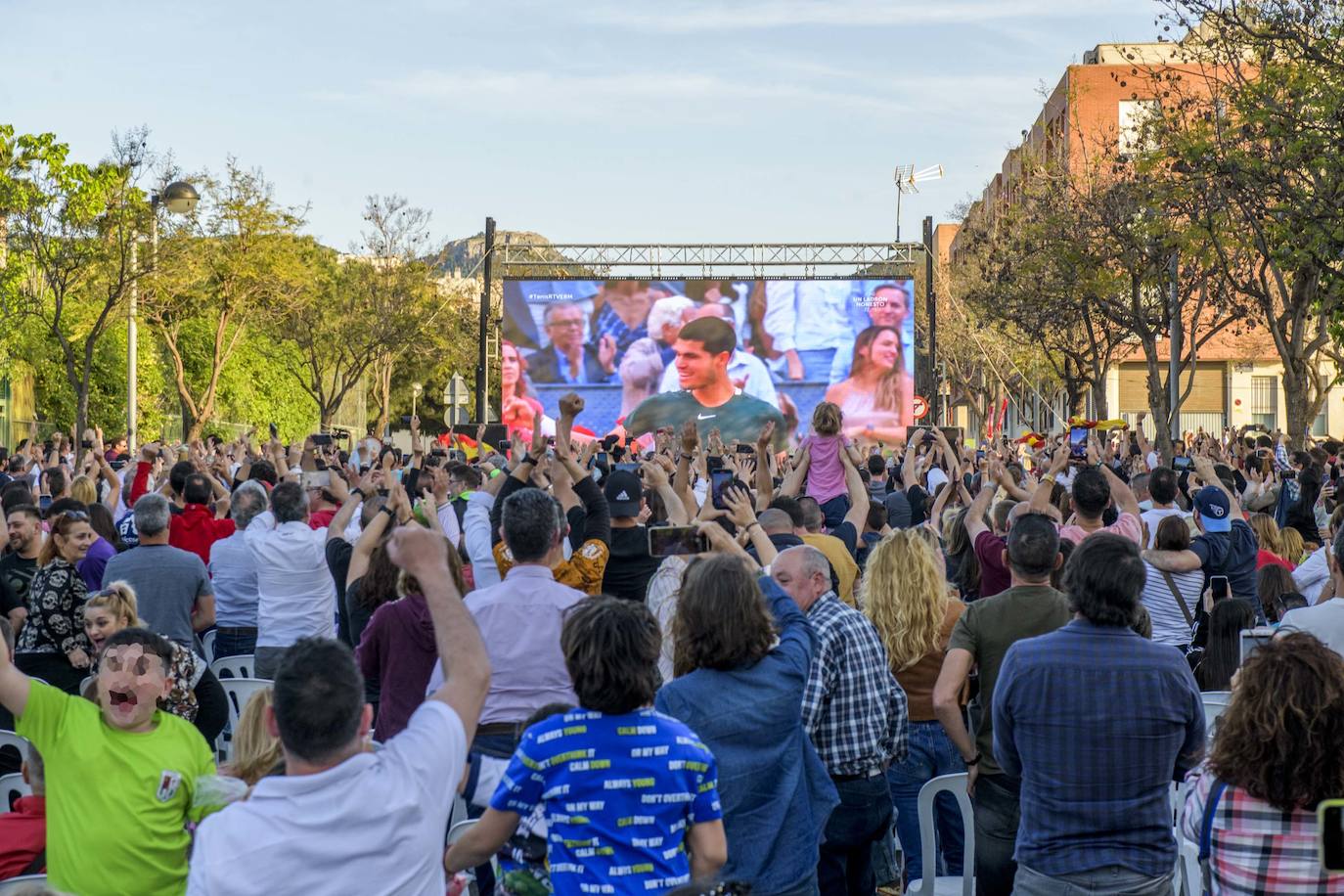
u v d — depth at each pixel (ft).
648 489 30.45
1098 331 150.71
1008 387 188.34
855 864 19.56
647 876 13.08
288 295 140.26
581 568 23.80
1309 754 12.87
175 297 130.00
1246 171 75.46
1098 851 15.47
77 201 95.04
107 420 136.46
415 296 158.51
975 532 27.73
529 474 25.57
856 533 28.89
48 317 114.21
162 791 15.72
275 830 11.57
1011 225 140.97
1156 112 104.83
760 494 33.37
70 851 15.57
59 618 26.35
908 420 121.60
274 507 30.04
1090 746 15.48
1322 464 66.28
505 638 19.69
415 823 11.79
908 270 125.80
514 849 13.64
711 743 15.28
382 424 179.93
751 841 15.28
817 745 18.81
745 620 15.57
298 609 30.07
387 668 21.26
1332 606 19.77
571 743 13.23
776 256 123.85
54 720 15.75
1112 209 111.86
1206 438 75.20
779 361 122.11
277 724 11.83
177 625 28.99
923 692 22.72
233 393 165.27
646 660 13.32
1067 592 16.12
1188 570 28.45
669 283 122.11
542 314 121.90
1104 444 84.28
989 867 18.93
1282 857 13.07
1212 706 23.52
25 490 35.73
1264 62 80.12
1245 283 100.78
